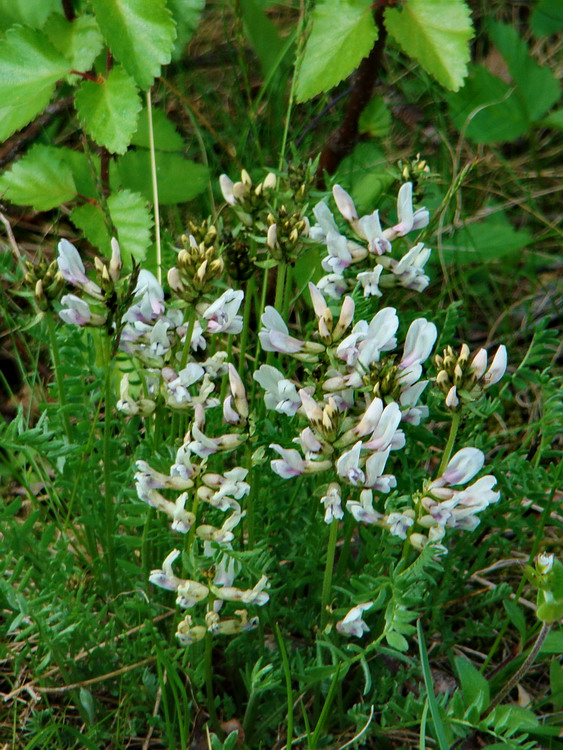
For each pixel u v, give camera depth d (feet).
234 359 1.18
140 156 1.27
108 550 0.89
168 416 1.00
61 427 0.93
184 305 0.74
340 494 0.72
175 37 1.02
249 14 1.38
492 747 0.77
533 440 1.08
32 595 0.86
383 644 0.91
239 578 0.82
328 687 0.88
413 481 0.94
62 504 1.00
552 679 0.88
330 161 1.33
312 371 0.74
